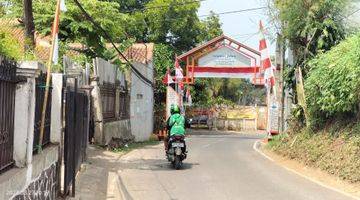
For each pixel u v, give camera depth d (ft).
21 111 19.57
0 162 17.65
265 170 49.44
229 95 221.25
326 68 50.31
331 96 48.26
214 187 38.86
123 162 55.16
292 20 64.75
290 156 57.88
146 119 103.24
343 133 47.14
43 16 65.21
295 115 62.34
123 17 72.28
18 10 61.52
